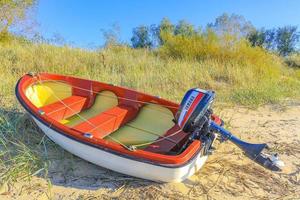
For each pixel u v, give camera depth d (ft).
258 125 19.02
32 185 11.37
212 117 13.96
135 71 28.50
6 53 29.07
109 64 29.94
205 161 13.23
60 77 16.20
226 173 13.15
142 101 15.44
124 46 37.83
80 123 13.74
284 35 102.94
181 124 11.94
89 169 12.51
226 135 12.07
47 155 12.83
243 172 13.37
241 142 12.00
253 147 11.82
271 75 32.19
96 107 16.06
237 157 14.52
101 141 11.25
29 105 12.70
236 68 31.19
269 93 25.21
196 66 31.76
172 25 64.64
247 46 36.65
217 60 34.78
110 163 11.62
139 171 11.39
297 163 14.55
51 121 12.03
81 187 11.54
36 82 15.35
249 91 25.18
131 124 14.83
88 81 16.33
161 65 31.27
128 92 15.75
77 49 32.60
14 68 26.14
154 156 10.69
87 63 29.53
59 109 14.19
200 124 11.77
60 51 30.63
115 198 11.14
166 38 40.01
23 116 15.28
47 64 27.53
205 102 11.59
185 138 13.08
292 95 26.91
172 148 12.87
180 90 25.66
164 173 11.02
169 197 11.36
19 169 11.77
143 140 13.70
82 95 16.16
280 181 13.01
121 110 14.71
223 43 36.06
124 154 10.90
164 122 14.94
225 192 11.96
